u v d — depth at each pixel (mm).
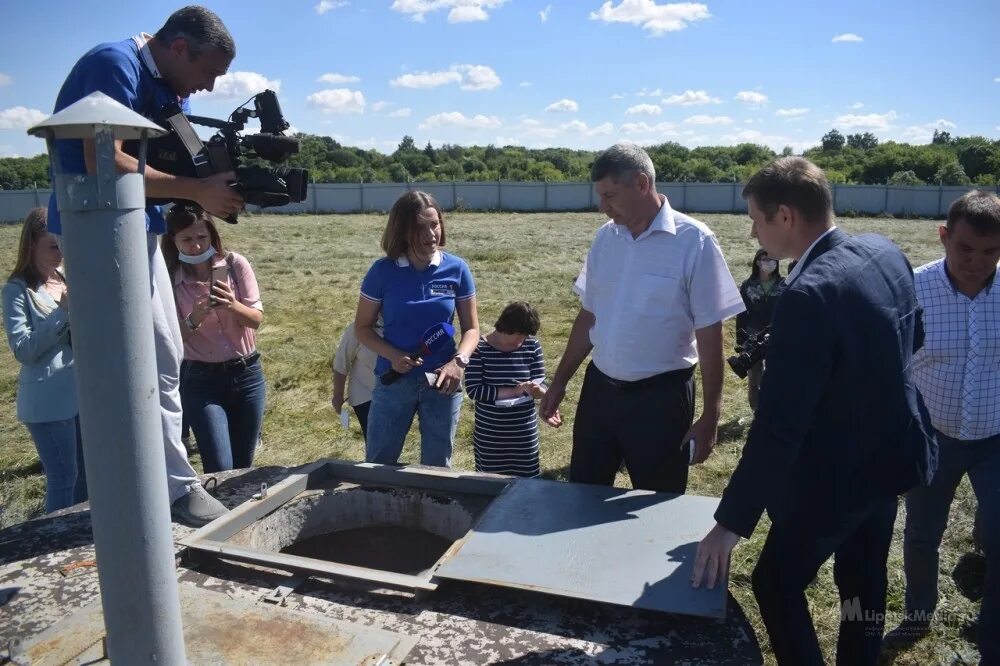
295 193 2275
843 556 2092
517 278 13898
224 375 3494
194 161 2188
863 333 1752
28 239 3467
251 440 3725
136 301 1145
